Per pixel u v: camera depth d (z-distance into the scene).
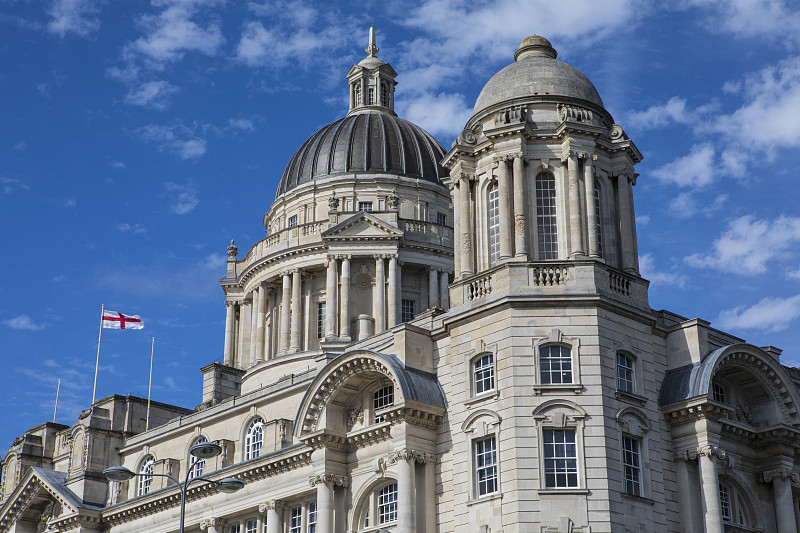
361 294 92.94
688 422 60.91
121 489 83.44
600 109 67.94
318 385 65.69
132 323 93.19
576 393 58.47
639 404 60.28
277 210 101.62
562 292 60.34
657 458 60.06
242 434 76.94
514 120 65.38
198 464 78.81
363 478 64.19
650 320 62.44
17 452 93.62
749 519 63.66
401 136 101.69
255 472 71.00
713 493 59.22
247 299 99.81
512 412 58.22
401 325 63.84
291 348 92.06
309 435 65.44
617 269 62.56
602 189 65.88
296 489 68.19
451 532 59.41
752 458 65.06
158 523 78.38
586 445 57.41
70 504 82.25
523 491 56.56
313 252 93.88
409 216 97.88
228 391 92.56
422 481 60.78
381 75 107.75
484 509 57.94
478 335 61.53
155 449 83.25
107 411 87.19
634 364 61.22
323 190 98.56
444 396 62.44
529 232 63.97
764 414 66.06
